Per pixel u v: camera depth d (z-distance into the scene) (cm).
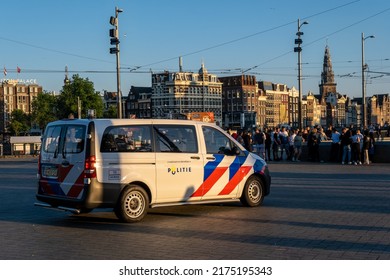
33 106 11950
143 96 13112
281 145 3142
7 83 14975
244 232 947
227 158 1234
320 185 1720
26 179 2180
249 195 1266
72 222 1095
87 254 791
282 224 1022
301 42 3853
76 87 9244
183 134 1173
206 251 798
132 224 1059
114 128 1078
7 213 1232
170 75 12231
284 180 1911
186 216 1149
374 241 854
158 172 1118
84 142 1055
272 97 15425
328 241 857
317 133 2973
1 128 14762
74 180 1064
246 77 14000
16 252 810
